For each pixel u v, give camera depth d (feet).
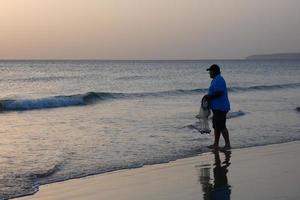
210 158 33.86
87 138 42.45
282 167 30.58
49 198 23.31
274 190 24.30
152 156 34.30
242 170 29.73
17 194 23.84
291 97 100.78
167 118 58.08
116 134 44.86
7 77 188.14
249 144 40.27
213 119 38.09
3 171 28.99
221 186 25.49
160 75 223.10
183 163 32.04
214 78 38.19
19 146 38.27
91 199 23.18
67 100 80.74
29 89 128.36
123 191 24.70
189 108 72.08
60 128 49.42
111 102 85.87
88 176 28.09
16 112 68.59
